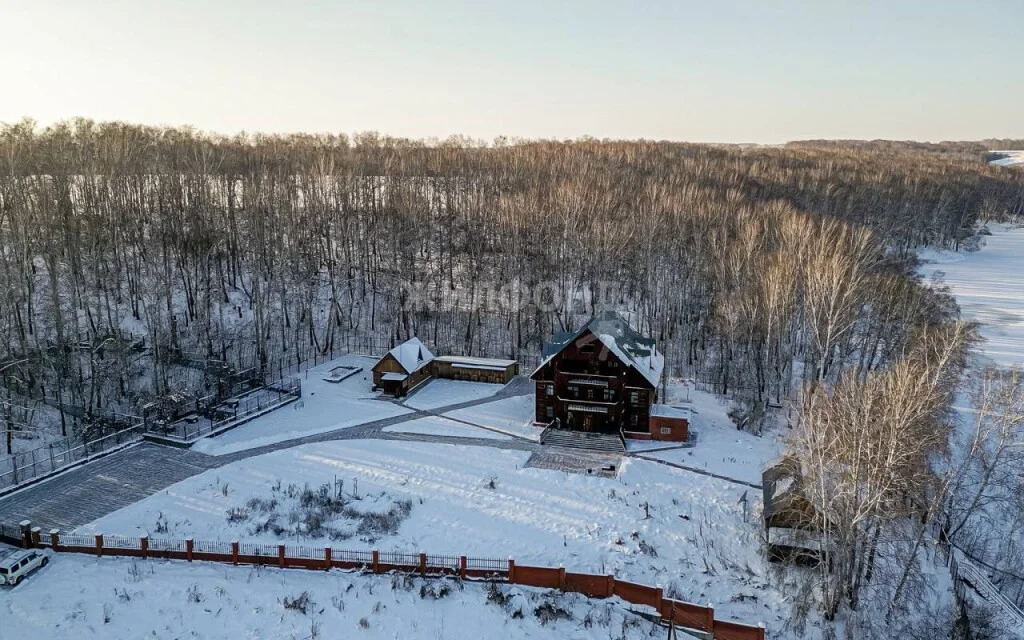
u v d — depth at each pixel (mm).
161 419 57750
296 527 41812
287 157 122500
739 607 36219
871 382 34281
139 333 70688
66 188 70500
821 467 35312
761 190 135125
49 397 58719
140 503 44375
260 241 82375
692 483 51125
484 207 106875
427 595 35438
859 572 34969
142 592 34594
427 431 59969
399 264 94688
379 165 130500
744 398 70750
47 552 38000
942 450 38562
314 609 33875
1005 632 34406
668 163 162000
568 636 33062
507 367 74375
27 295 63906
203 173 85812
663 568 39594
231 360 72062
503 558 39562
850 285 63031
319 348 80250
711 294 85375
